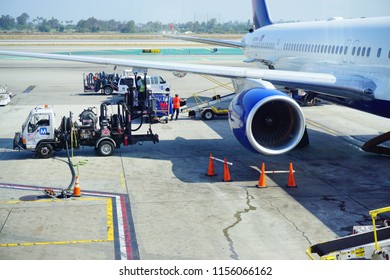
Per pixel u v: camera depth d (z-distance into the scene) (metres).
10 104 29.02
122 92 31.44
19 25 171.38
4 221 11.88
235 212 12.59
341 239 9.73
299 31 22.52
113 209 12.73
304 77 16.12
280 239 11.05
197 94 34.12
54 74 46.84
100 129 17.61
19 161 17.02
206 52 76.75
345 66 17.34
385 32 15.27
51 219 12.04
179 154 18.11
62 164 16.67
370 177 15.48
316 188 14.45
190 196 13.71
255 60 28.97
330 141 20.31
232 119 15.34
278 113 15.04
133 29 166.75
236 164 16.81
